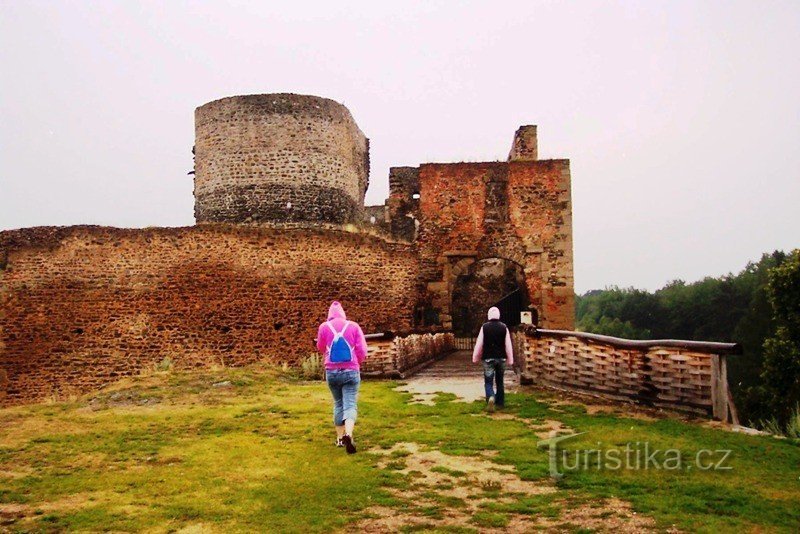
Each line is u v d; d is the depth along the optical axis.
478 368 17.88
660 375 9.89
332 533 5.68
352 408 8.27
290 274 22.34
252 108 26.39
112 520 6.07
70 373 20.53
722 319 56.28
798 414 9.27
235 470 7.62
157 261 21.34
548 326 24.67
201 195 27.02
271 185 26.09
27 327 20.53
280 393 13.00
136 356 20.86
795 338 24.20
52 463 8.09
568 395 11.42
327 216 26.66
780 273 24.58
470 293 33.56
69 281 20.84
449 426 9.47
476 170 25.30
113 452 8.55
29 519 6.14
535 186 25.23
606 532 5.47
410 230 26.45
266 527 5.84
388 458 7.98
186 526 5.91
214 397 12.59
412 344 17.14
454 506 6.27
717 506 5.96
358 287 23.28
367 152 32.88
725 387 9.02
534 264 25.00
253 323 21.78
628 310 67.88
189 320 21.33
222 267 21.73
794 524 5.52
